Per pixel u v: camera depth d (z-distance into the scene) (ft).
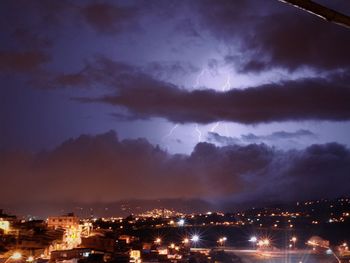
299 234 490.90
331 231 488.44
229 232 506.48
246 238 473.26
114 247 218.79
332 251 327.06
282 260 300.81
